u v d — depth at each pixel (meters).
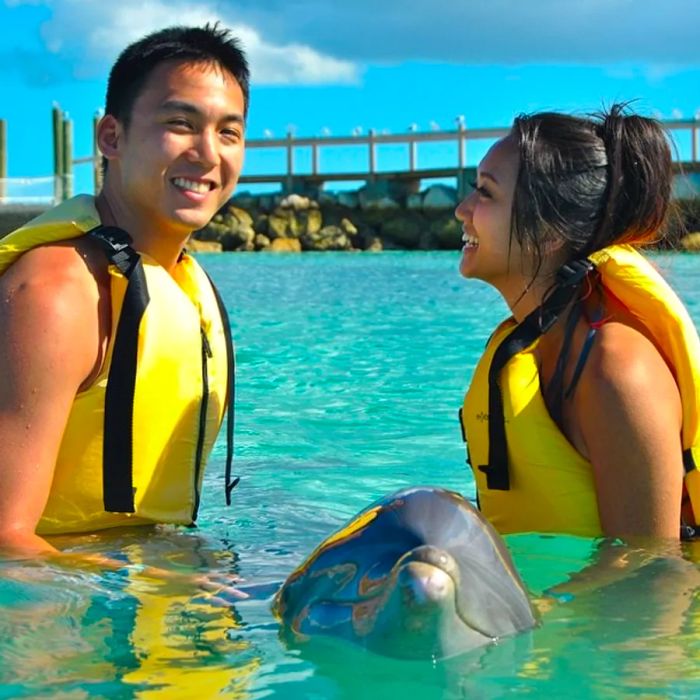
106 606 2.37
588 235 2.95
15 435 2.76
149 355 2.97
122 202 3.13
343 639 2.05
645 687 1.91
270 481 4.31
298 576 2.26
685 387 2.80
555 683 1.91
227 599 2.43
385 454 4.96
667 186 3.03
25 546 2.71
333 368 7.78
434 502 2.15
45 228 2.95
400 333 9.85
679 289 12.73
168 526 3.14
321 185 34.00
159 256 3.17
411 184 32.88
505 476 2.91
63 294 2.85
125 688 1.92
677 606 2.31
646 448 2.69
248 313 11.66
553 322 2.89
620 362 2.73
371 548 2.12
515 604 2.12
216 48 3.13
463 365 7.91
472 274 3.13
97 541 2.94
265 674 1.96
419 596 1.95
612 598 2.36
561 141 2.96
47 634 2.19
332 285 15.95
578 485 2.82
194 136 3.08
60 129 26.56
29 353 2.78
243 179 34.66
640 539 2.70
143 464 3.03
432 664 1.98
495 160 3.03
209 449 3.25
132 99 3.09
